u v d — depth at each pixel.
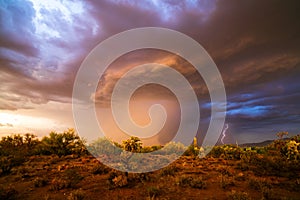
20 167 11.57
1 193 7.05
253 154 14.34
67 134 17.25
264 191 7.05
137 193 7.44
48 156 15.78
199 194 7.25
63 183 8.14
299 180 8.69
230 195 6.89
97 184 8.46
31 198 7.09
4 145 19.08
